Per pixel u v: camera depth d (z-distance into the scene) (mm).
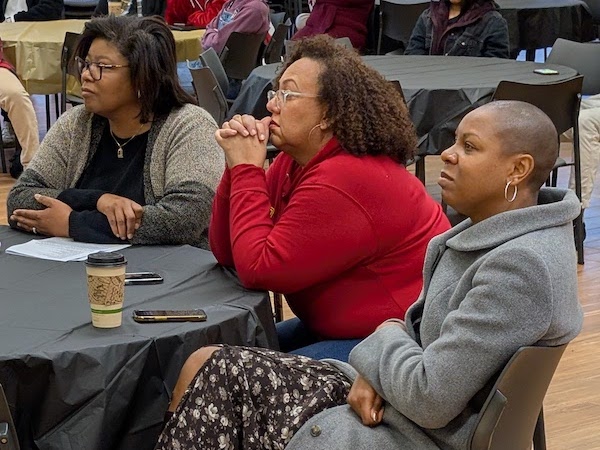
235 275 2484
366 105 2369
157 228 2727
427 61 5797
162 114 2953
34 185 2969
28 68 6801
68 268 2490
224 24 6965
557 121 4652
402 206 2346
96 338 1972
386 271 2369
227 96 5902
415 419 1809
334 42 2465
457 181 1875
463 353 1743
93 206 2824
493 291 1732
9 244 2727
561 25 7816
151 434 2006
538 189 1886
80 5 9477
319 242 2289
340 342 2406
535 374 1761
